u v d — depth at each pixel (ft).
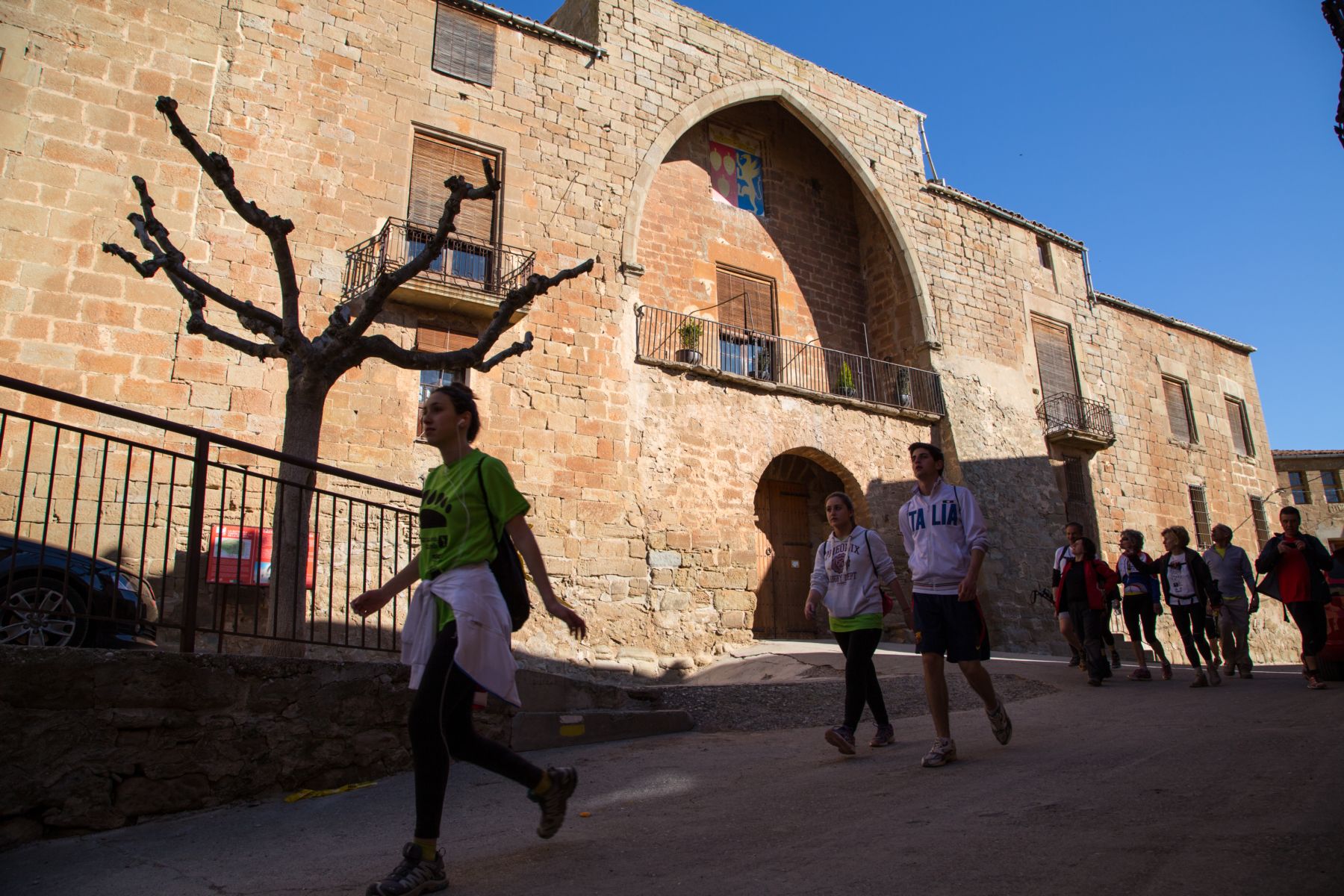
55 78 39.24
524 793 17.16
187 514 37.24
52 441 35.47
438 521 11.32
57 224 37.73
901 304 69.97
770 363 64.34
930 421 66.23
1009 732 17.72
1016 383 72.90
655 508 51.03
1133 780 13.30
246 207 22.76
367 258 44.57
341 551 40.14
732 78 63.62
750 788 15.74
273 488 39.27
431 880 10.06
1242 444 94.94
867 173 69.36
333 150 45.60
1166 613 75.66
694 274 62.44
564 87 54.75
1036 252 79.82
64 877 12.25
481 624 10.73
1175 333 91.20
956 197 74.54
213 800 16.24
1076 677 34.76
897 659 42.75
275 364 40.78
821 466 62.64
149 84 41.45
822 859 10.30
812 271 69.77
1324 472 112.37
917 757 17.46
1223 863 8.84
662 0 61.41
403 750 19.31
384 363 44.01
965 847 10.27
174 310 39.17
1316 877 8.24
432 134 49.32
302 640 18.63
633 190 55.62
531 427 47.96
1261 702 22.99
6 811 13.93
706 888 9.53
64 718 14.89
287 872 12.16
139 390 37.68
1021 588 64.85
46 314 36.65
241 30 44.62
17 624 20.30
